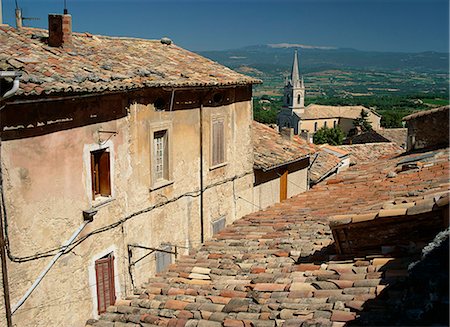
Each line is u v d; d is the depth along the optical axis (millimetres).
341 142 80188
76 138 10523
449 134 15000
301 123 103312
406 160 13734
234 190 17656
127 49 14852
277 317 6383
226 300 7688
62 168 10180
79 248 10805
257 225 12141
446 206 6180
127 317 8469
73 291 10688
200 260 10578
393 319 5094
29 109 9188
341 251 7539
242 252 10359
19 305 9281
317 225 10547
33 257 9531
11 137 8906
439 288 4855
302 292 6793
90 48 13320
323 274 7082
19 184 9148
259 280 8008
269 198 20125
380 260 6711
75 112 10414
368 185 12344
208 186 16078
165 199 14031
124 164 12188
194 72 15031
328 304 6141
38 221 9641
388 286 5945
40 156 9594
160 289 9375
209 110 15773
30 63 10156
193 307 7836
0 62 9633
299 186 22484
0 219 8773
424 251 5805
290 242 9922
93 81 10641
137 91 12352
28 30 12797
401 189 9961
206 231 16219
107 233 11719
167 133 13875
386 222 6840
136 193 12766
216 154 16438
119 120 11891
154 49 16094
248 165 18391
